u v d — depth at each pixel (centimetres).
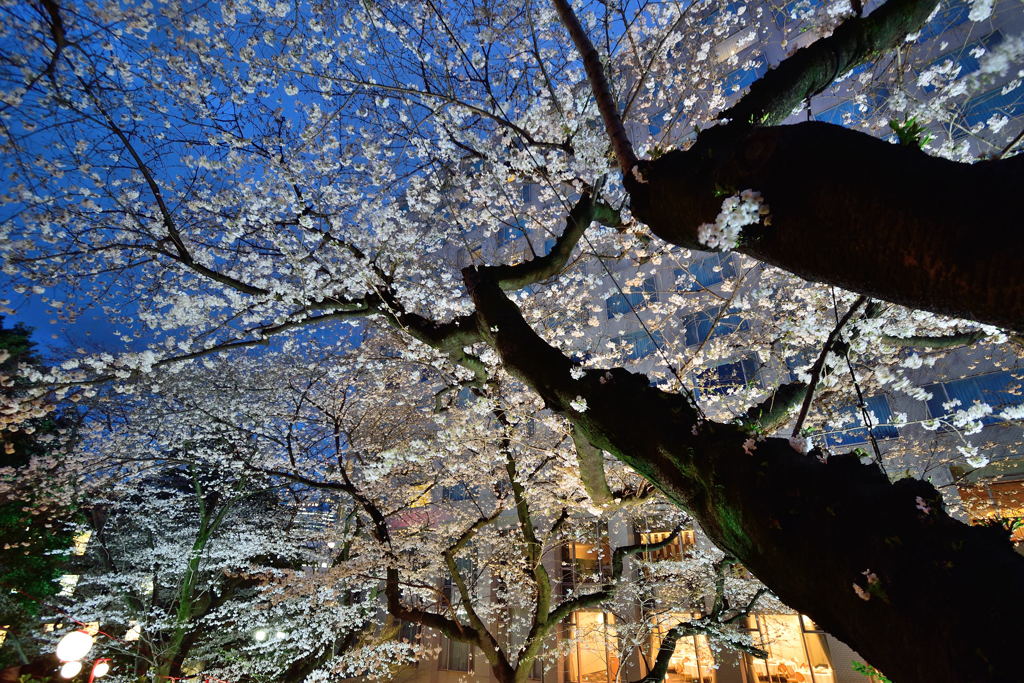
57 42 453
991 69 193
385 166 834
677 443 160
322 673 1282
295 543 1766
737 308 998
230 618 1630
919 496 108
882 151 114
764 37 1274
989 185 99
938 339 536
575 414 208
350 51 663
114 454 1553
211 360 1488
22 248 728
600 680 1576
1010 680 77
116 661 1641
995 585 90
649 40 797
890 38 210
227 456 1508
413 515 1822
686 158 165
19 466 1490
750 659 1417
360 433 1449
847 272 122
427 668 1811
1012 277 93
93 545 1853
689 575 1353
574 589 1545
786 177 125
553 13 645
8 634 1505
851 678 1305
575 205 472
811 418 809
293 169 744
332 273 775
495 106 616
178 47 648
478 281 357
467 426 907
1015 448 1234
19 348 1496
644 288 1695
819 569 109
